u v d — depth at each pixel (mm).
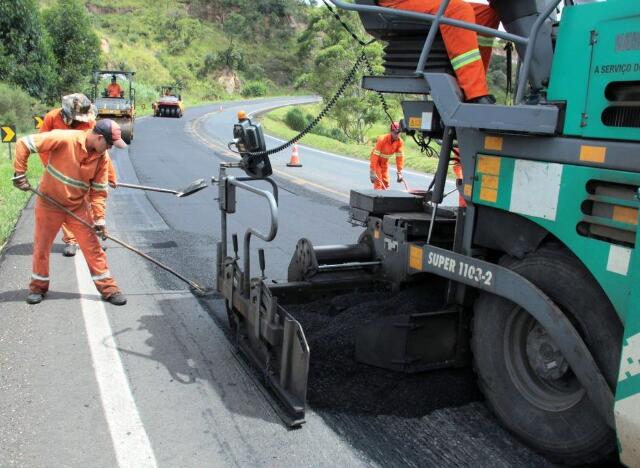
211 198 10672
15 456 2980
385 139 10039
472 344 3422
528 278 3006
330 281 4527
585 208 2676
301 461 3006
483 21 3857
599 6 2607
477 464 3004
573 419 2898
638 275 2371
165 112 41656
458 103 3139
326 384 3656
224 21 104625
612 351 2645
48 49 32188
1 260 6348
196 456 3031
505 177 3062
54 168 4902
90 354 4172
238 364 4098
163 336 4547
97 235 5223
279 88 95875
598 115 2625
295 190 12281
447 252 3434
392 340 3553
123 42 81000
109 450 3062
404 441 3205
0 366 3932
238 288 4258
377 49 31094
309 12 39594
